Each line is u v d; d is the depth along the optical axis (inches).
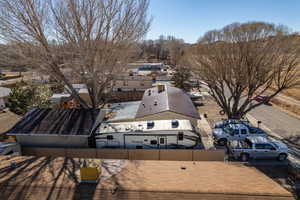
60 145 534.9
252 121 810.8
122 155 487.2
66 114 599.5
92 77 615.8
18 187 312.0
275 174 390.0
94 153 490.3
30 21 523.5
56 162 407.2
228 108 800.3
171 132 497.7
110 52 608.4
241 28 699.4
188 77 1413.6
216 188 304.7
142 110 704.4
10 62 533.6
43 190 304.5
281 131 702.5
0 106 1013.8
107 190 302.0
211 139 652.7
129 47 634.2
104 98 1062.4
